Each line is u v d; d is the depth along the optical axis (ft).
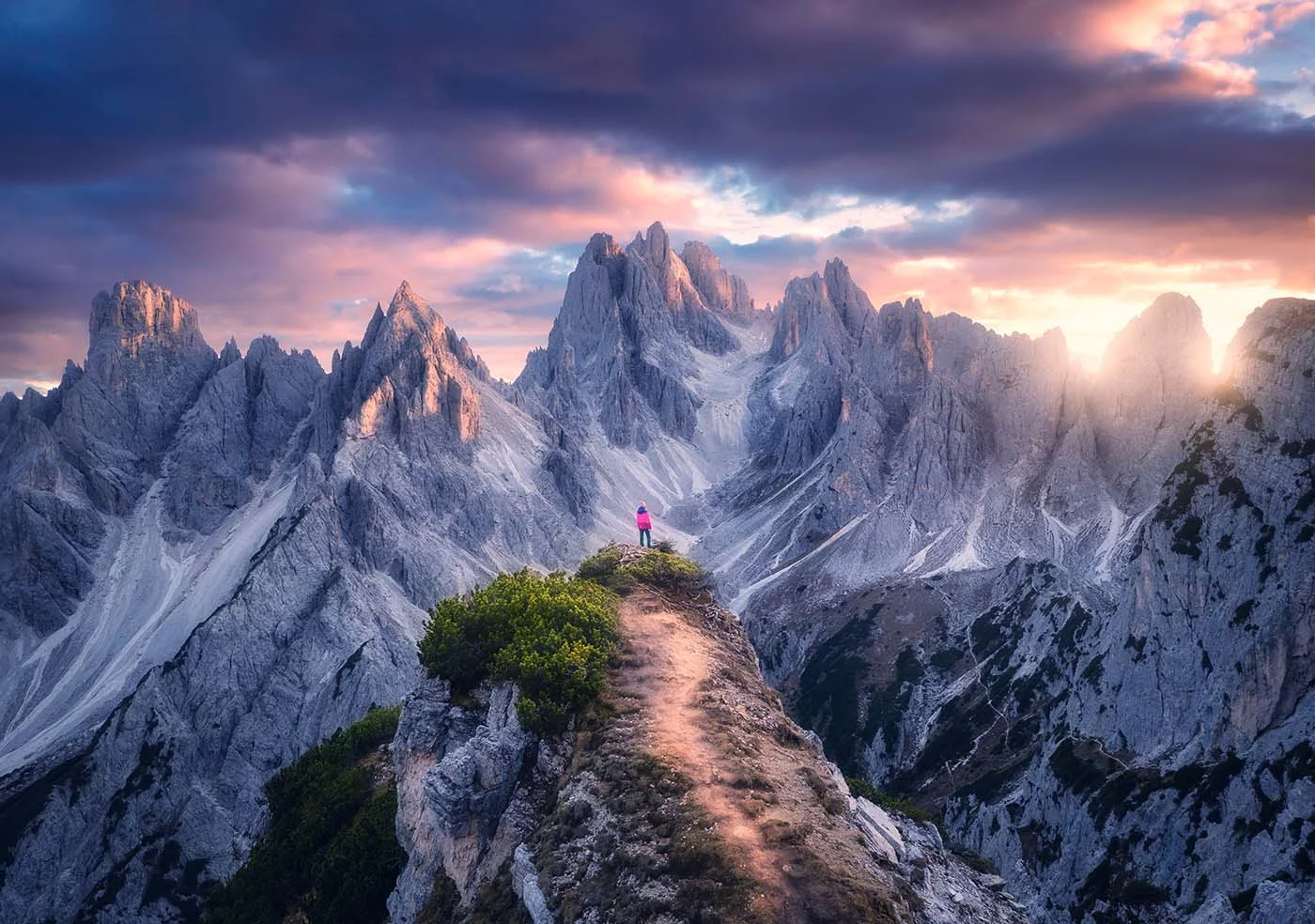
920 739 636.89
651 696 166.50
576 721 161.58
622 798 139.85
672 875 124.57
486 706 178.50
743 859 123.34
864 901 117.70
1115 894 365.20
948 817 509.35
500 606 190.70
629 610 199.00
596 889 127.65
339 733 287.07
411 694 185.06
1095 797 406.00
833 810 140.56
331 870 202.80
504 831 150.00
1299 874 306.14
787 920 114.73
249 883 229.25
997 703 605.73
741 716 163.84
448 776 153.07
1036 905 394.93
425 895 158.30
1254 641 381.40
